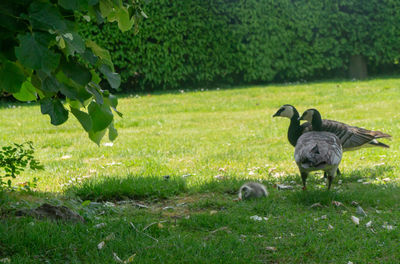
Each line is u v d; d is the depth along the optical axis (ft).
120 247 14.26
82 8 10.85
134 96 61.52
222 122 43.98
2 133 38.32
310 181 23.95
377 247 14.67
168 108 51.52
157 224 16.48
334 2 72.59
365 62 77.15
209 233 16.16
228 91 63.31
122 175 24.73
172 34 63.77
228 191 22.13
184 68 65.67
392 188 21.39
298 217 17.80
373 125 38.58
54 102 11.53
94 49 12.62
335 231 16.01
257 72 70.08
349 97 55.26
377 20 73.97
